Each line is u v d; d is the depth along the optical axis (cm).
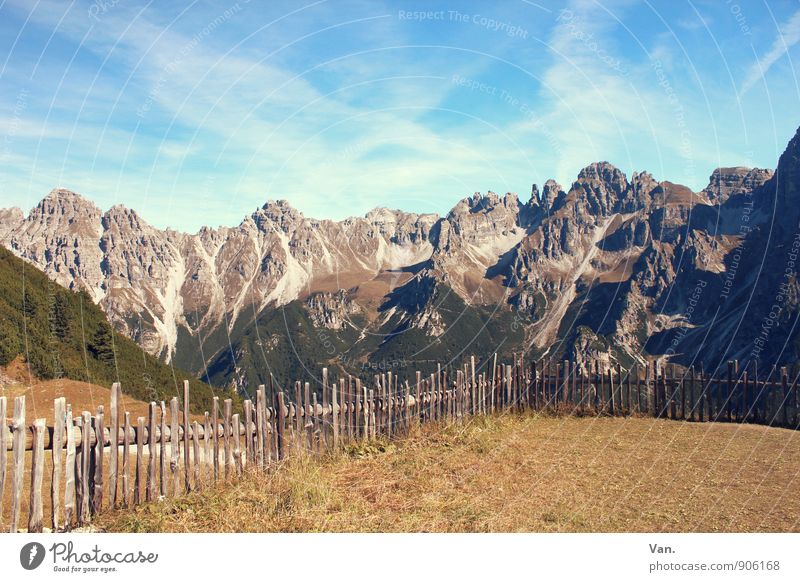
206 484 812
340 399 1069
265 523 695
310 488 793
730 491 866
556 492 851
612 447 1149
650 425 1391
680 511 780
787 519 754
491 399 1482
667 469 985
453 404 1349
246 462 870
